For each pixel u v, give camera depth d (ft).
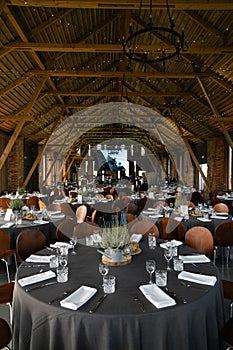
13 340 6.56
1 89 24.45
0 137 34.91
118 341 5.22
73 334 5.31
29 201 27.48
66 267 7.51
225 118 26.27
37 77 26.05
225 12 18.28
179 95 31.48
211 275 7.14
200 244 10.68
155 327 5.26
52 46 19.16
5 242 11.76
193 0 14.34
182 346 5.38
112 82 36.32
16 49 19.03
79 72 24.25
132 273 7.34
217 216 16.66
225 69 23.63
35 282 6.73
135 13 22.94
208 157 43.24
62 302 5.68
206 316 5.94
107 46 19.44
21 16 17.70
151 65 30.01
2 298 8.12
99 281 6.84
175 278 6.94
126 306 5.57
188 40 22.91
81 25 22.11
